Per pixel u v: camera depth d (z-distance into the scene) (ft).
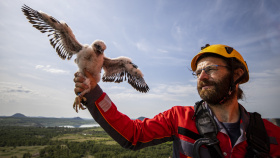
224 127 1.89
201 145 1.76
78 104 2.07
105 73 4.28
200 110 2.08
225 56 1.89
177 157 2.06
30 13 3.44
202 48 2.19
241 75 2.02
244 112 1.98
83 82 2.15
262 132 1.77
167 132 2.21
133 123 2.28
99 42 3.43
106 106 2.11
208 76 1.93
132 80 4.44
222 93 1.85
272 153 1.70
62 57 3.69
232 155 1.70
